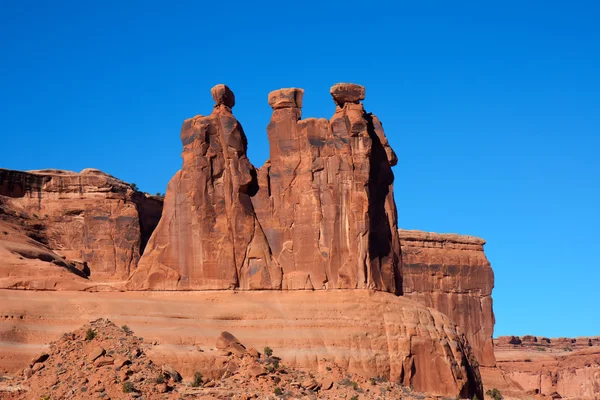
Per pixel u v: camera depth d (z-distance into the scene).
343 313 99.25
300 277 102.12
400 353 98.19
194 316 97.69
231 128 105.38
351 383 92.00
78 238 133.00
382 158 108.69
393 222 108.00
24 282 97.94
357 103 107.12
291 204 104.69
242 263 102.38
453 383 99.31
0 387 86.06
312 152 105.12
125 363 87.75
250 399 85.62
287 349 96.00
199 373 90.12
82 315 96.12
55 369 87.88
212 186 104.06
